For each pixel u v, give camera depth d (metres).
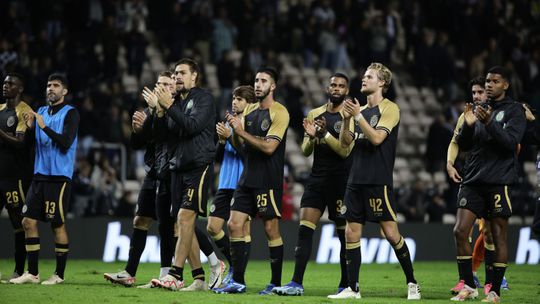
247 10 83.56
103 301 28.05
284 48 85.19
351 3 87.38
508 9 98.19
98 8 78.44
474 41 88.69
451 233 62.12
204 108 32.34
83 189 62.00
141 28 81.69
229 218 35.28
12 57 67.88
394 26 87.62
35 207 34.44
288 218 64.94
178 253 32.28
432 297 33.09
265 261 57.91
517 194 72.69
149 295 30.08
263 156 32.22
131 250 34.62
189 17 81.06
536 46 92.12
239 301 28.67
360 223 31.34
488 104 31.56
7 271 43.31
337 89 33.00
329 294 33.75
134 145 35.22
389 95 75.88
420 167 81.75
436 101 89.00
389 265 57.00
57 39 72.44
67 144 34.22
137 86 75.31
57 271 35.03
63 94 34.94
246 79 75.94
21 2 76.00
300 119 76.25
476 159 31.17
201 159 32.19
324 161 32.78
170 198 33.66
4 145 35.47
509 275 47.66
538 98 81.38
